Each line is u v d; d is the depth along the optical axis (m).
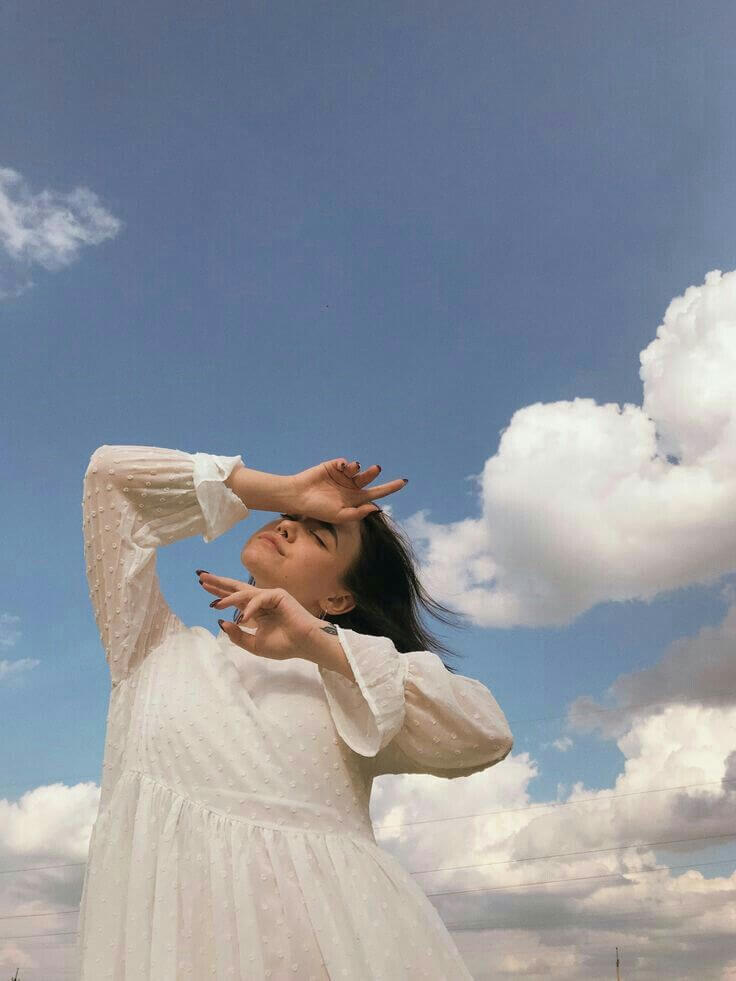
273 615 1.28
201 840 1.15
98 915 1.14
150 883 1.13
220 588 1.32
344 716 1.28
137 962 1.09
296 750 1.25
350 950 1.11
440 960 1.17
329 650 1.25
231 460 1.43
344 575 1.53
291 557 1.49
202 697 1.27
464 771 1.33
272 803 1.19
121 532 1.37
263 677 1.36
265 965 1.08
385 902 1.18
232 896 1.11
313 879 1.14
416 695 1.27
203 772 1.20
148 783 1.21
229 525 1.39
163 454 1.41
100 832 1.23
